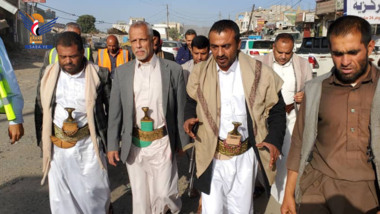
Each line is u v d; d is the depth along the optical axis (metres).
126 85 2.90
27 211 3.67
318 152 2.05
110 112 2.93
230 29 2.40
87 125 2.87
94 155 2.91
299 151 2.14
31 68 19.84
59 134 2.81
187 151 4.16
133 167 3.08
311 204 2.08
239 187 2.67
